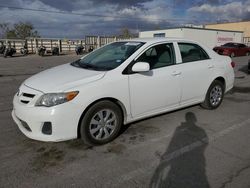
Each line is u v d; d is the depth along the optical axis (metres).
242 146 3.86
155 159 3.47
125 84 3.93
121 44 4.76
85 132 3.67
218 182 2.95
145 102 4.25
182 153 3.63
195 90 5.08
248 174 3.10
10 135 4.19
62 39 33.22
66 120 3.47
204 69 5.16
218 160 3.44
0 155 3.54
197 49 5.23
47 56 26.86
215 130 4.49
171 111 5.03
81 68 4.25
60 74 4.00
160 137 4.17
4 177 3.02
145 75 4.17
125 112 4.06
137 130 4.45
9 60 21.16
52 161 3.40
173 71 4.57
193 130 4.47
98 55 4.72
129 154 3.61
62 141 3.87
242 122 4.89
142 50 4.27
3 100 6.50
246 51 25.75
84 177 3.04
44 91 3.49
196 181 2.97
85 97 3.55
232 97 6.96
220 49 24.53
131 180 2.98
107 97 3.77
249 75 11.28
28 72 12.59
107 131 3.90
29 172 3.13
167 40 4.73
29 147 3.79
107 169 3.22
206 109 5.65
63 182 2.94
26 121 3.54
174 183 2.93
